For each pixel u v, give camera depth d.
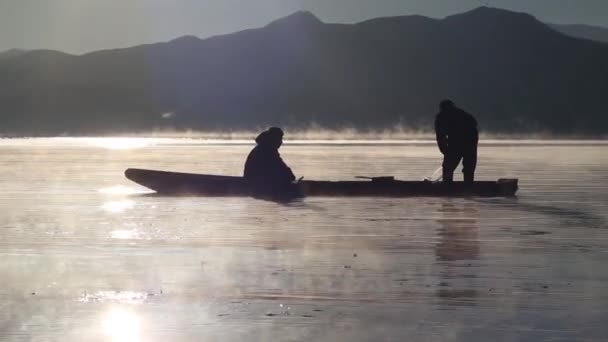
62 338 13.45
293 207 34.00
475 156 39.97
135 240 24.16
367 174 53.94
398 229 26.64
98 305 15.65
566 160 75.88
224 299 16.09
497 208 33.38
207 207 34.06
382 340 13.22
